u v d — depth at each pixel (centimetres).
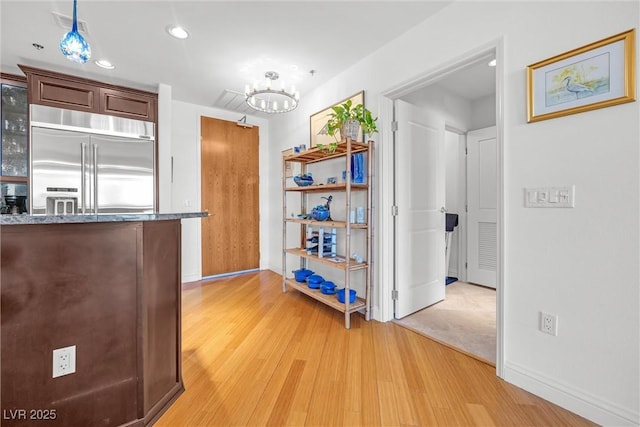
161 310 141
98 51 250
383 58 241
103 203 282
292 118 382
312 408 140
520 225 155
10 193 284
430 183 282
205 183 393
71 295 112
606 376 127
